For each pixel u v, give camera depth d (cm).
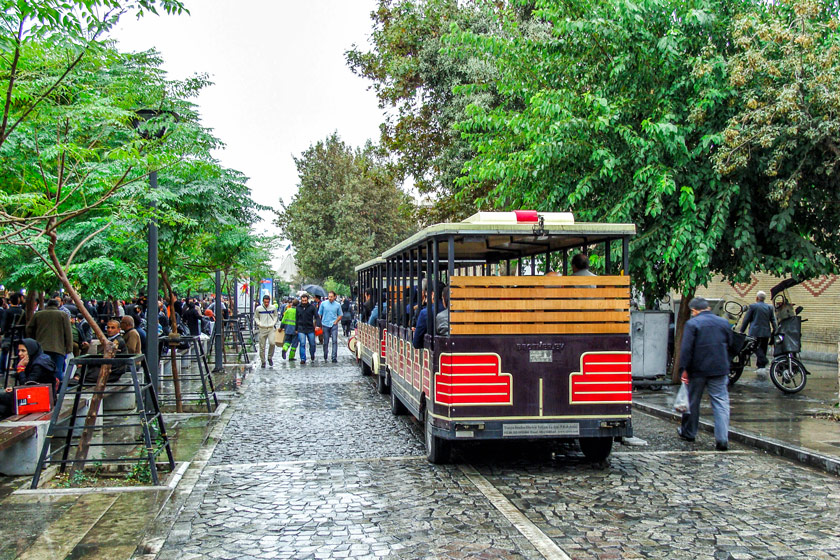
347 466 773
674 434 950
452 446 878
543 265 1127
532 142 1316
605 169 1139
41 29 549
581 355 741
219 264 1722
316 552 505
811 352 1850
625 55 1176
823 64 1018
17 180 837
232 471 752
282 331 1986
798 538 530
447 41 1416
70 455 819
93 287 1120
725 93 1111
